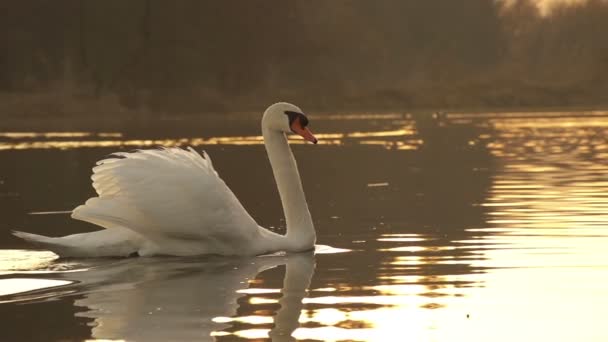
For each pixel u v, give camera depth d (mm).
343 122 49062
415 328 7016
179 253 10672
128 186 10500
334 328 7047
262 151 27578
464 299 7957
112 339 6855
